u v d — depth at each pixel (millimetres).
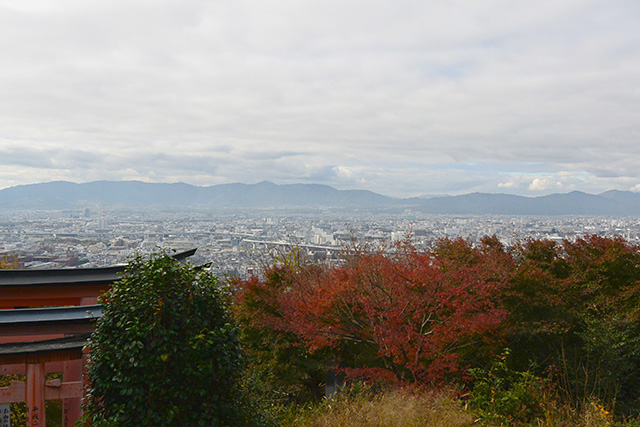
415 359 7363
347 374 7844
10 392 6062
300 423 6438
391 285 7660
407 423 5840
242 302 9680
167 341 4477
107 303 4688
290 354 9305
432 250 9734
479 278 8055
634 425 6141
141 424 4406
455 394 6738
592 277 9648
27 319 7445
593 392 7227
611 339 7797
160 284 4551
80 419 4652
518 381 7324
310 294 8758
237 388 4953
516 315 8141
